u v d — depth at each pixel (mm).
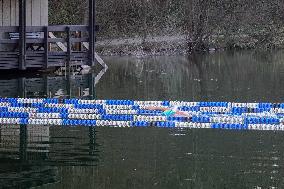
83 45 28609
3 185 11172
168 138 14492
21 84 23000
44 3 29094
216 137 14594
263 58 36594
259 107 17641
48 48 26297
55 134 14922
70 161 12641
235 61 34781
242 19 44344
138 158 12797
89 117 16781
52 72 26609
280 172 11797
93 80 25219
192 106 17875
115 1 43188
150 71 29469
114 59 36312
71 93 21250
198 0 43062
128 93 21438
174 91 21953
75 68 27406
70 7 42906
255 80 25328
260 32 44281
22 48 24266
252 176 11570
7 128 15547
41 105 18188
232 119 16359
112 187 11023
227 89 22453
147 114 17125
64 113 17203
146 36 42344
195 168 12117
